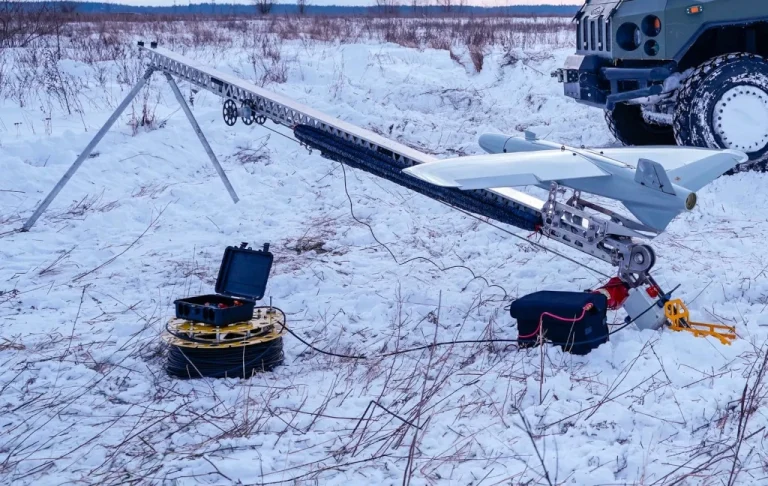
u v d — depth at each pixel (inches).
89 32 1025.5
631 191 189.2
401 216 345.7
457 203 225.1
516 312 197.2
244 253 207.3
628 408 161.8
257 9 2064.5
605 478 135.6
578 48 443.5
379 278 269.4
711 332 199.0
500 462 143.7
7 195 362.9
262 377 187.2
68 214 348.5
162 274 275.0
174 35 1051.3
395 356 198.1
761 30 410.0
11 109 508.1
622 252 202.8
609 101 405.7
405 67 719.7
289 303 243.4
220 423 162.9
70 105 525.3
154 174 415.5
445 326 220.8
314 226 337.7
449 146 503.2
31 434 160.4
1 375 190.1
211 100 557.6
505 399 167.2
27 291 257.8
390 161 233.9
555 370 183.0
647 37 387.5
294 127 253.9
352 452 149.2
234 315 190.1
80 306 242.7
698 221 327.9
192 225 343.0
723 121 370.0
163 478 140.9
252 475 141.9
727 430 153.3
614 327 210.7
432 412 162.2
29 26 831.1
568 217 211.9
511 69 702.5
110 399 177.9
